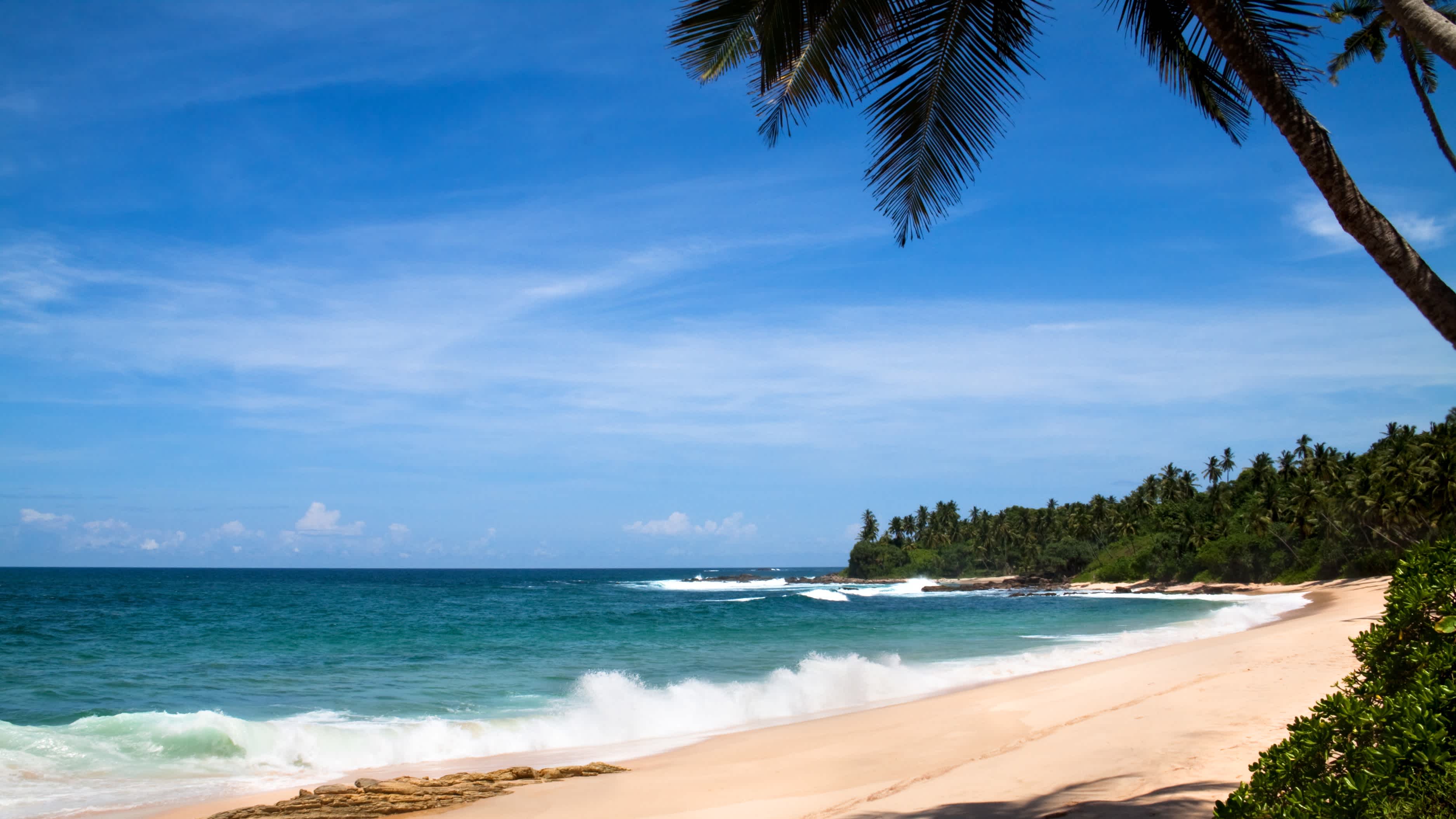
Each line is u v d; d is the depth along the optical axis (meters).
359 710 15.53
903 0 5.24
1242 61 3.99
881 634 33.84
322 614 48.56
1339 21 10.78
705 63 5.54
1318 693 10.73
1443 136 6.51
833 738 11.79
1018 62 5.30
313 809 8.30
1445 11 10.81
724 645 28.98
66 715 14.59
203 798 9.41
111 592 81.69
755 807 8.08
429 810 8.29
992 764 8.61
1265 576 75.19
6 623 38.66
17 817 8.59
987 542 134.00
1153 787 6.80
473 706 16.02
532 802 8.53
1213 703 10.78
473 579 193.75
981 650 26.02
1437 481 52.22
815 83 5.53
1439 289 3.57
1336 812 2.73
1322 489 69.44
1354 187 3.78
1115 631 33.50
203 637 32.47
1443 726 2.77
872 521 156.88
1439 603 3.37
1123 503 114.06
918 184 5.53
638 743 12.95
